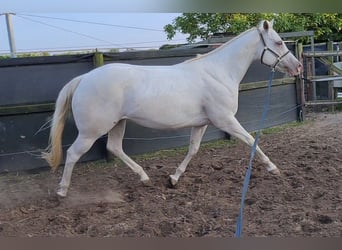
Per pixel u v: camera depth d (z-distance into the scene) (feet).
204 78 12.59
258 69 21.40
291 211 10.37
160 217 10.48
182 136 18.92
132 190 13.11
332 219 9.67
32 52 21.79
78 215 10.89
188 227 9.68
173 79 12.35
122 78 11.97
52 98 16.16
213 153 17.81
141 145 17.83
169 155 17.72
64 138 16.15
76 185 13.89
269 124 22.35
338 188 12.11
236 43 12.94
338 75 25.35
